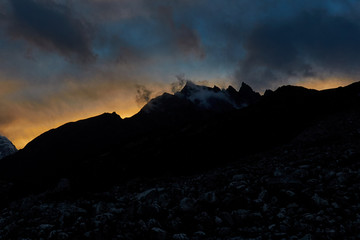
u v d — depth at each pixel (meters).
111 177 23.48
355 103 34.97
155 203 12.72
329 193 10.95
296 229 8.53
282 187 12.32
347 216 8.84
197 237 9.14
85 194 16.80
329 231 7.78
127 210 11.93
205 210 11.59
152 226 10.09
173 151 27.83
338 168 14.07
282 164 18.16
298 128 31.83
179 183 19.20
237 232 9.28
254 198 12.29
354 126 26.98
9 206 17.12
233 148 28.19
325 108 36.28
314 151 20.73
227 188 13.95
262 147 28.44
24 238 10.09
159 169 25.52
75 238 9.61
